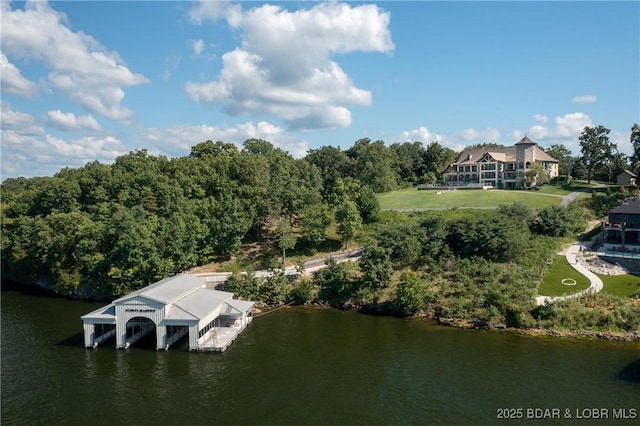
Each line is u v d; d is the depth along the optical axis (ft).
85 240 294.66
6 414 151.02
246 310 227.81
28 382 173.58
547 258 268.41
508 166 511.81
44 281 329.31
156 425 143.74
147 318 211.20
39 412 152.25
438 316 237.45
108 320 205.87
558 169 568.00
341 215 331.98
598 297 223.10
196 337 201.67
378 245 282.56
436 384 166.09
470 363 182.70
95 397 161.58
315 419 145.59
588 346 196.54
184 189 375.45
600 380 165.99
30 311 268.82
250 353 198.08
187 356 196.75
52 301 291.99
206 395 161.89
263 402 156.56
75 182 390.21
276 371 179.93
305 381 171.22
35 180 575.79
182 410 152.25
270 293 273.75
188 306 213.66
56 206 385.29
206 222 323.57
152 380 174.09
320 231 323.57
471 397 156.25
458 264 265.95
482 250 274.98
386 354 194.08
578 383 164.04
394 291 258.57
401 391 161.79
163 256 292.81
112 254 291.79
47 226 330.95
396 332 220.43
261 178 393.91
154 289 220.64
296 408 152.46
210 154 484.74
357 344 205.98
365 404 153.89
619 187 407.03
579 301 223.30
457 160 592.60
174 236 297.12
